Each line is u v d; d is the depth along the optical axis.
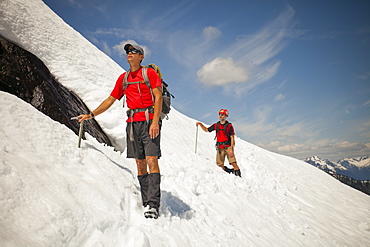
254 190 6.61
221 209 4.63
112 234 2.36
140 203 3.13
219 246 3.31
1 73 3.81
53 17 6.46
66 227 2.02
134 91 3.13
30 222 1.87
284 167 11.89
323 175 13.33
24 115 2.96
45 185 2.28
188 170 5.79
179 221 3.29
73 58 5.64
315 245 5.13
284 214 6.07
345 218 7.72
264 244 4.23
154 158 3.12
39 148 2.72
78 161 2.97
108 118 5.09
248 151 11.32
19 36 4.69
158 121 3.09
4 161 2.19
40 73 4.42
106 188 2.86
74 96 5.01
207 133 11.07
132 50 3.06
